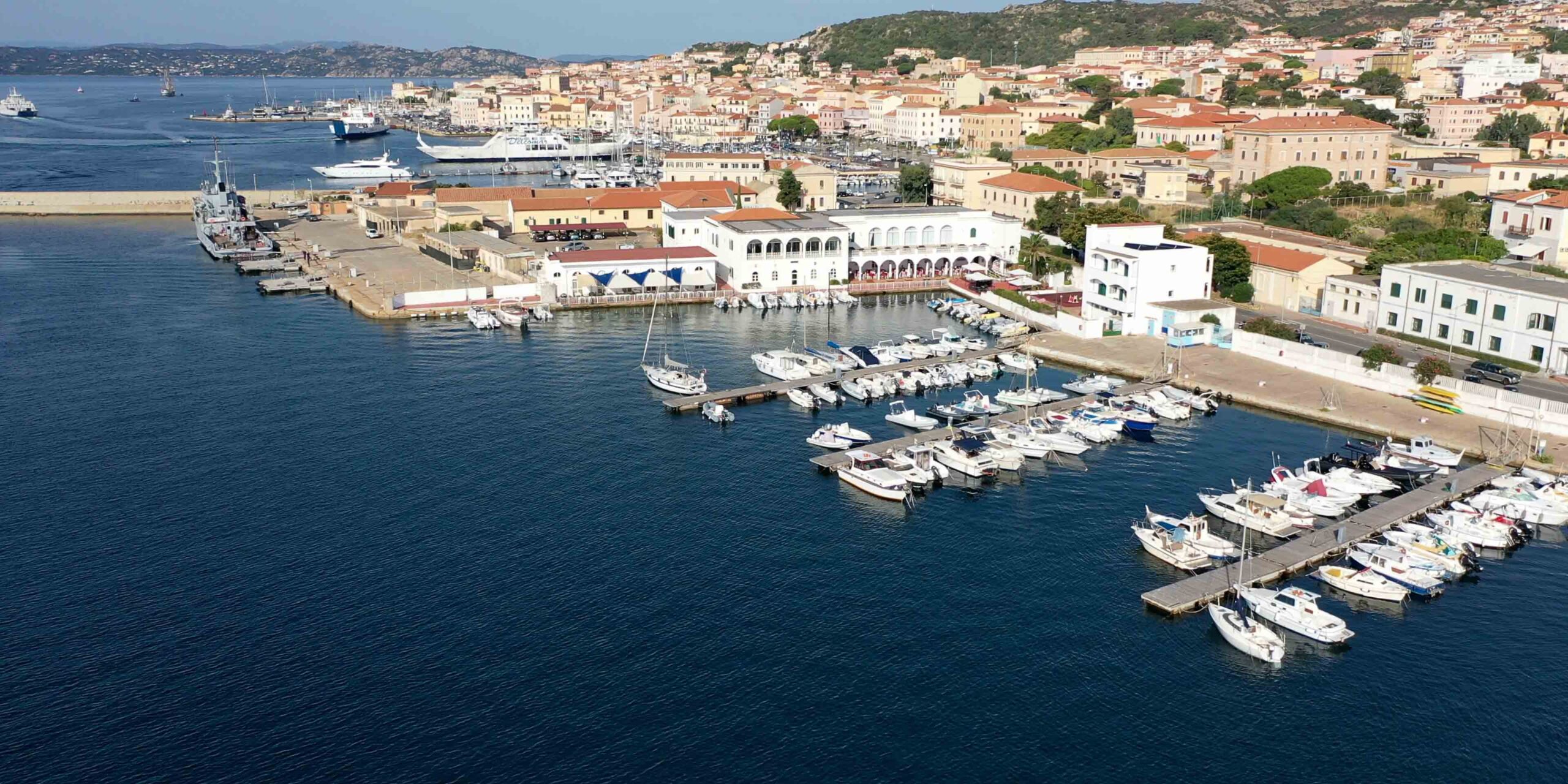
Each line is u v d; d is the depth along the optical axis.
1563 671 72.81
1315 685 71.44
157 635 75.88
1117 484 105.62
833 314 182.38
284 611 79.25
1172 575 86.44
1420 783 62.03
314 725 66.00
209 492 100.81
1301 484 102.25
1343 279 159.88
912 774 62.34
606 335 164.50
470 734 65.19
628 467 109.12
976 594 83.06
